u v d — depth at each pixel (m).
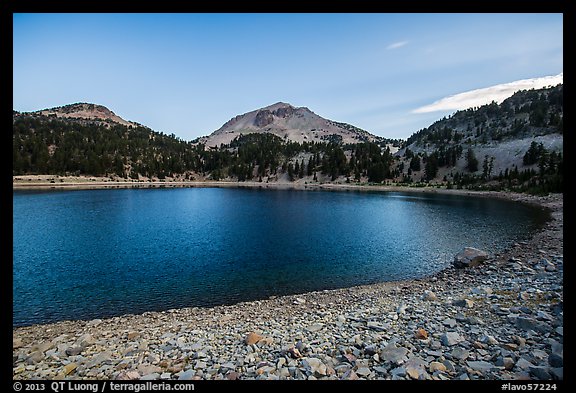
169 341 10.45
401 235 37.94
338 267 24.64
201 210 66.38
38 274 22.94
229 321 13.60
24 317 15.59
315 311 14.49
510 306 11.07
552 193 83.94
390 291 17.78
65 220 50.47
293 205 78.56
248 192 130.75
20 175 154.00
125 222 49.00
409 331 9.61
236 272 23.41
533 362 6.98
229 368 7.93
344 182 188.50
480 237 34.59
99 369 8.30
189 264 25.72
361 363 7.66
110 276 22.41
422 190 138.00
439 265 24.56
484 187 121.44
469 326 9.59
